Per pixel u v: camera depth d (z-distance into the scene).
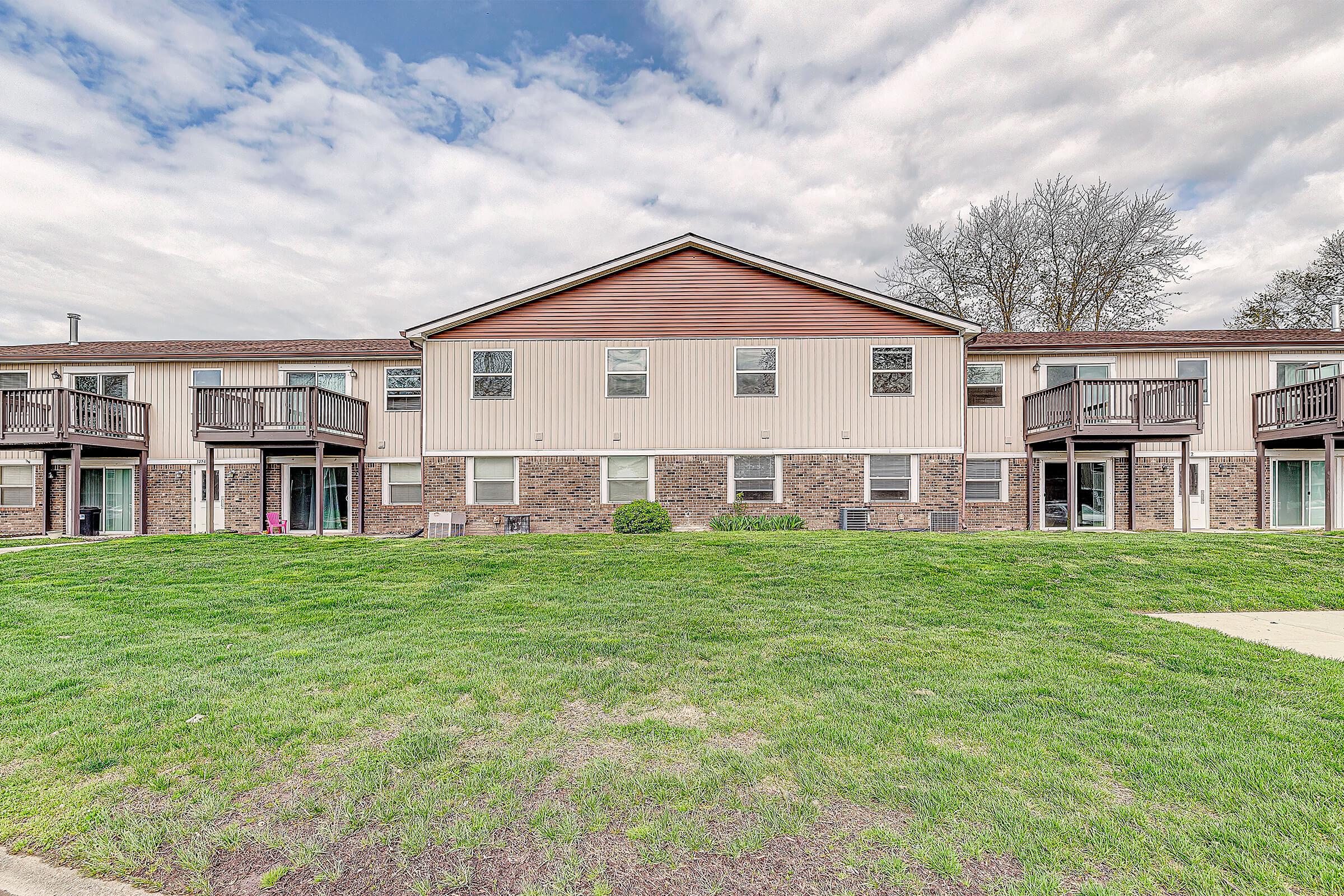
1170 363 16.75
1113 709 3.95
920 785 3.01
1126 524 16.59
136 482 17.52
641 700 4.16
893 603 7.07
